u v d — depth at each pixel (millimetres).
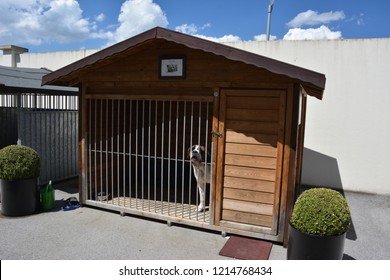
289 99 3822
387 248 4105
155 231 4418
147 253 3766
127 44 4145
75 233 4293
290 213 3930
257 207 4105
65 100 8008
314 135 6867
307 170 7000
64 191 6266
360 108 6520
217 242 4105
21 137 5988
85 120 5160
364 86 6449
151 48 4469
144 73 4547
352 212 5492
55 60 9094
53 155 6684
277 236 4012
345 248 4078
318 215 2996
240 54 3648
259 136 4020
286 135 3873
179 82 4336
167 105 6699
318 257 2994
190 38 3836
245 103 4043
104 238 4156
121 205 5113
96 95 4984
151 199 5688
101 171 5574
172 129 6723
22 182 4824
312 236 2979
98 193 5512
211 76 4148
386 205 5883
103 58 4328
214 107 4176
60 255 3666
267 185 4035
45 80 4844
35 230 4367
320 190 3277
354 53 6441
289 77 3564
